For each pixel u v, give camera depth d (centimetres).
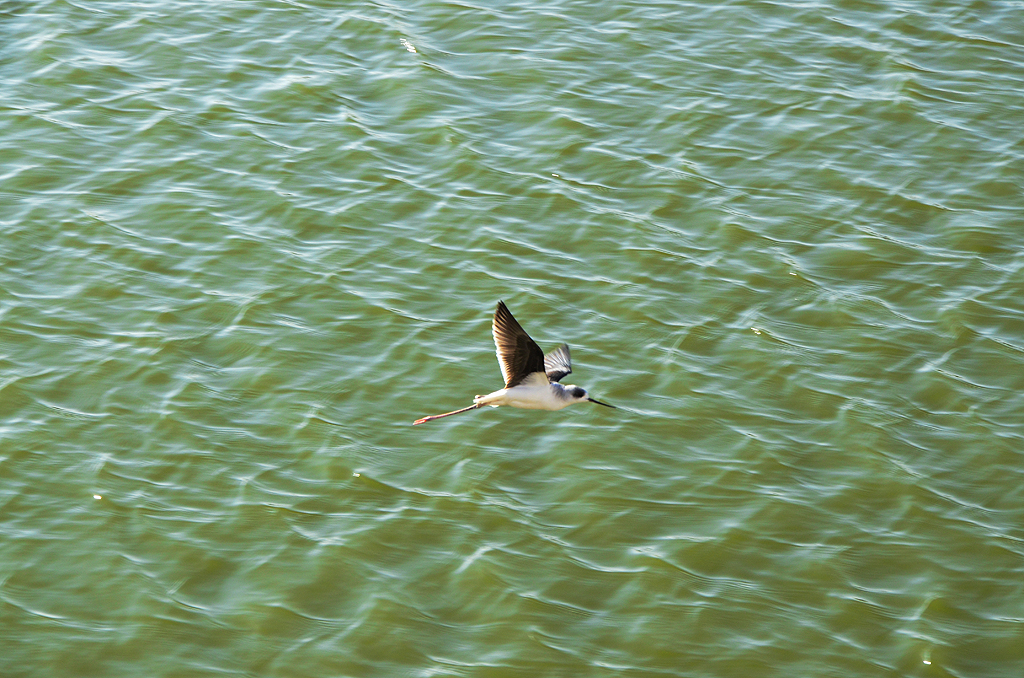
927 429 2478
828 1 3991
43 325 2658
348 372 2580
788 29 3831
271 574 2138
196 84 3491
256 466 2359
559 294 2795
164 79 3516
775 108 3453
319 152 3225
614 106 3438
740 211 3072
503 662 1994
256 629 2039
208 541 2195
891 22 3878
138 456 2367
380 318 2714
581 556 2195
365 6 3884
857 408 2516
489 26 3784
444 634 2047
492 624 2064
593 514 2277
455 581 2141
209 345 2638
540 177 3153
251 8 3878
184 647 2002
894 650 2023
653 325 2717
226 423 2450
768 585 2145
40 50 3603
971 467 2391
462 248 2925
